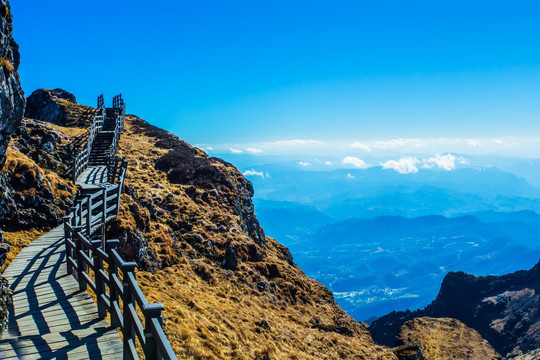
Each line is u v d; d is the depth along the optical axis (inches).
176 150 2324.1
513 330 6501.0
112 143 1797.5
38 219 890.7
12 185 914.7
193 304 912.9
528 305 6840.6
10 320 395.9
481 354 3983.8
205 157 2470.5
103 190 889.5
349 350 1126.4
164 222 1423.5
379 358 1141.7
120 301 665.6
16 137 1298.0
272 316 1170.6
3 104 413.7
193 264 1243.2
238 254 1472.7
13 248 733.3
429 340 4320.9
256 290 1311.5
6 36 426.9
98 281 405.4
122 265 303.7
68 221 584.1
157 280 1005.8
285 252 2033.7
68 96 3275.1
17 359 317.1
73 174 1202.0
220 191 1902.1
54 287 504.4
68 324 388.8
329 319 1440.7
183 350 647.1
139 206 1320.1
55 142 1438.2
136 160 2022.6
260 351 824.9
